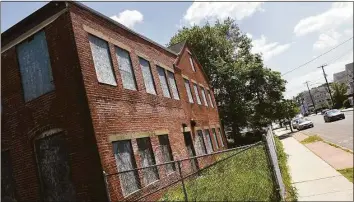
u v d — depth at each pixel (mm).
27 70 10367
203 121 21609
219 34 39812
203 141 20188
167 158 13672
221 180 8508
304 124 37156
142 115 12250
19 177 10117
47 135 9672
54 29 9797
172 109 15898
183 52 21359
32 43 10328
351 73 68438
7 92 10609
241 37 43250
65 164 9430
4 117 10578
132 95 11922
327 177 9141
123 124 10617
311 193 7867
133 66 12836
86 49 9805
